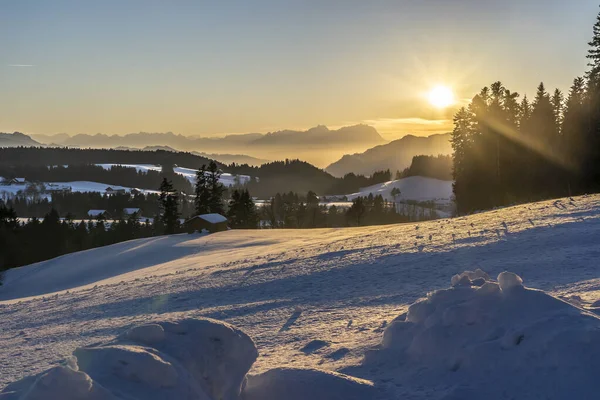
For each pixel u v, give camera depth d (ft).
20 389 13.92
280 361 27.07
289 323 40.75
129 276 141.90
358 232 172.65
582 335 17.63
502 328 20.13
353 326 34.86
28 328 60.54
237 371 17.74
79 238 364.38
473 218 118.11
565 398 16.11
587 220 82.28
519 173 236.22
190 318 18.48
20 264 312.91
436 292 23.77
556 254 60.49
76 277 188.75
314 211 443.73
